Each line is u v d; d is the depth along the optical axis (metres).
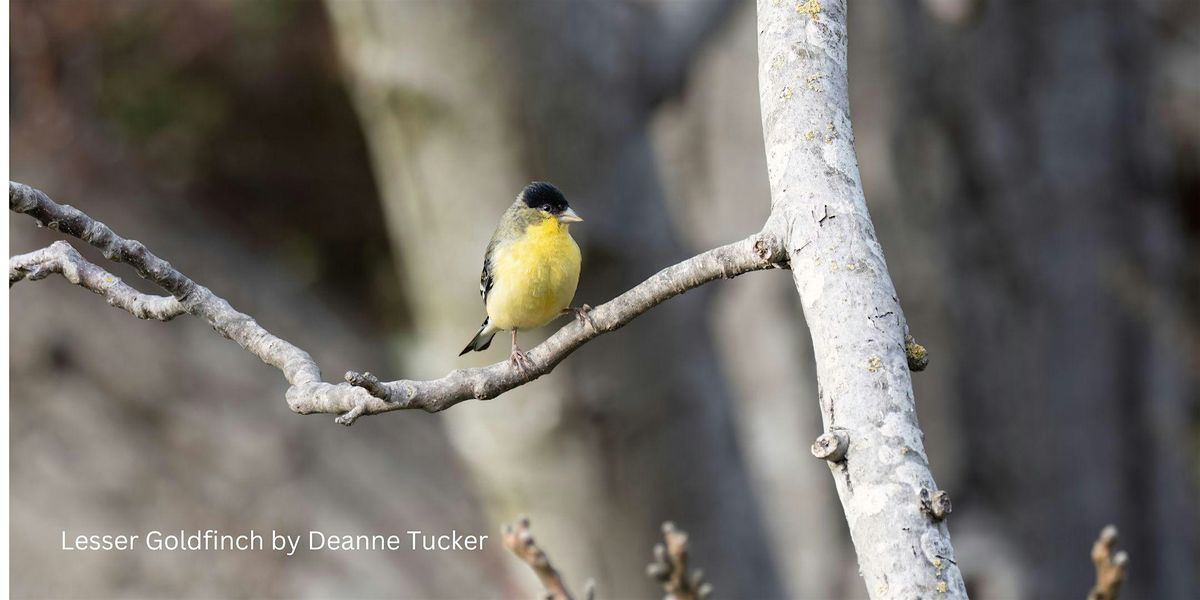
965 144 16.61
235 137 21.70
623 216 10.62
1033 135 17.36
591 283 10.60
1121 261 17.80
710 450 11.35
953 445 16.62
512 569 15.77
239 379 18.48
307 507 16.97
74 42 19.70
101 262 18.50
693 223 16.05
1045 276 17.36
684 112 16.05
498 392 4.66
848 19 15.66
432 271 10.95
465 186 10.48
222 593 15.64
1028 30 17.36
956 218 16.58
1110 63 17.83
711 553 11.47
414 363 21.44
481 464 11.52
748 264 4.23
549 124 10.29
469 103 10.15
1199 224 23.44
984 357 16.86
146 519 16.09
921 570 3.29
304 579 15.99
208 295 4.88
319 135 22.11
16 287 17.39
